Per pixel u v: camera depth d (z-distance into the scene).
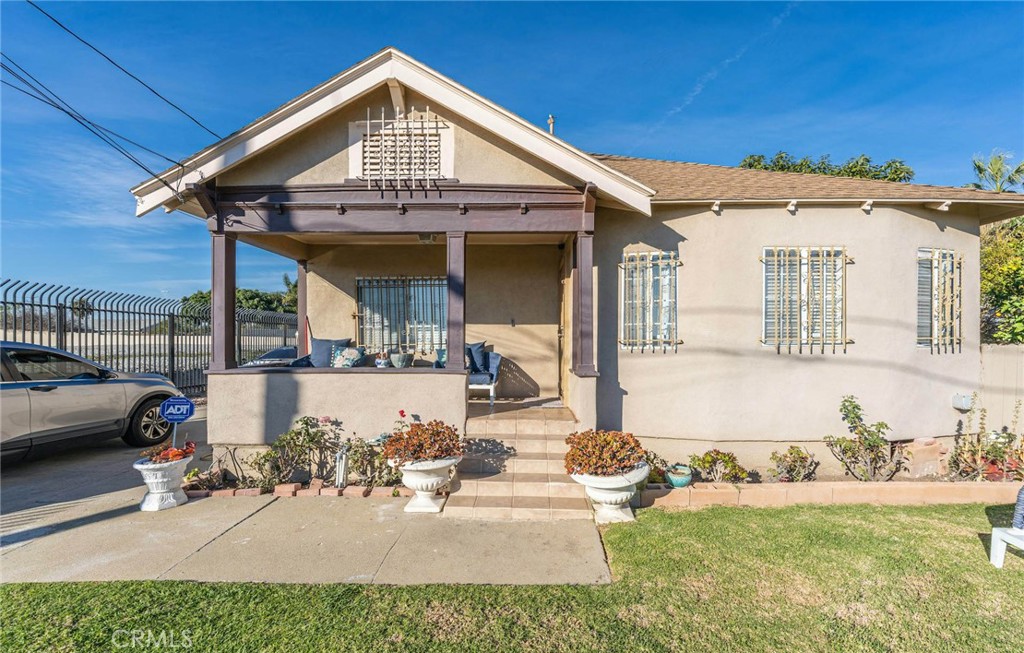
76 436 7.47
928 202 6.73
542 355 9.13
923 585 3.78
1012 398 7.18
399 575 3.96
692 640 3.11
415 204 6.48
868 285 6.78
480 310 9.20
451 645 3.04
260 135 6.10
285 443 6.12
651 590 3.71
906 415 6.86
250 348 14.93
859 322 6.77
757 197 6.59
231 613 3.38
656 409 6.94
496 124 6.12
